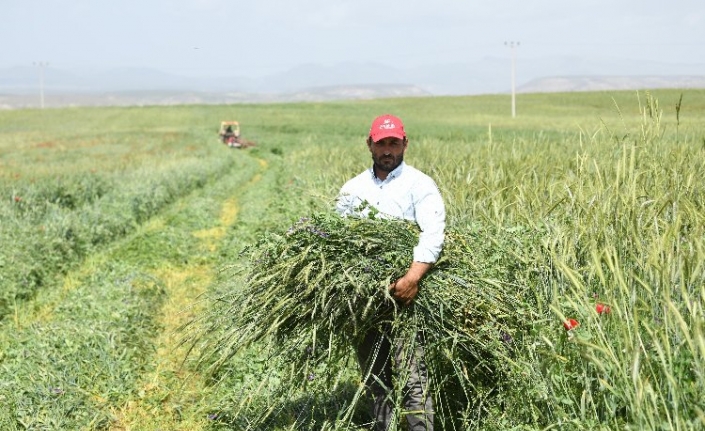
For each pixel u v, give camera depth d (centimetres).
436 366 388
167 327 699
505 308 377
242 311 372
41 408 488
